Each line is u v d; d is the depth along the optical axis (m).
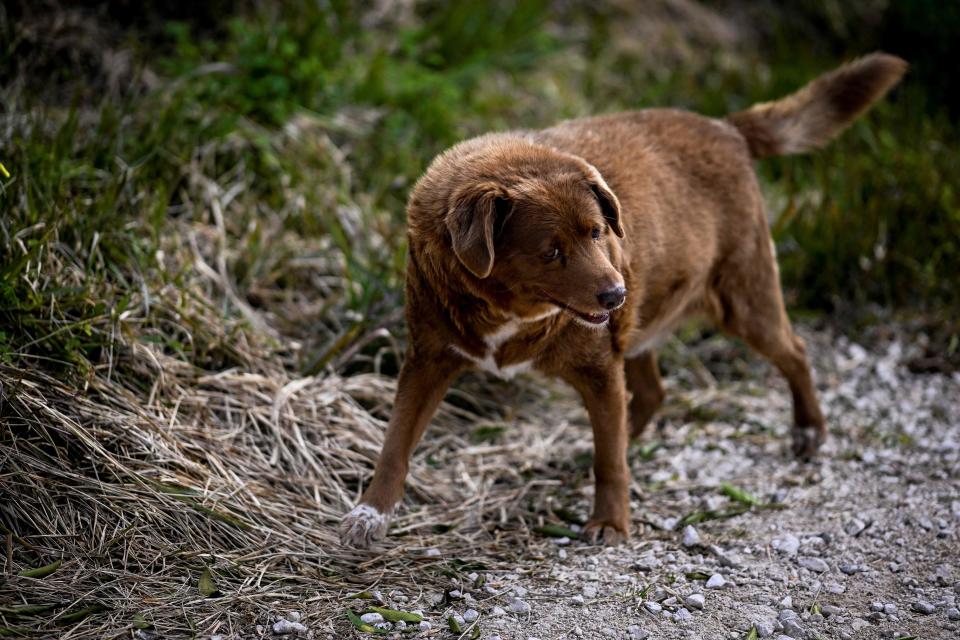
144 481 4.28
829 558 4.37
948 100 9.01
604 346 4.51
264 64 7.17
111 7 7.42
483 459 5.35
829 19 10.37
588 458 5.41
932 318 6.82
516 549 4.54
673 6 10.12
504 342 4.36
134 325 5.16
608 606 3.99
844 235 7.15
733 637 3.77
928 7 9.20
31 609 3.64
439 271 4.19
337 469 4.93
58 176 5.43
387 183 6.96
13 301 4.60
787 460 5.47
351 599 3.99
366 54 8.31
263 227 6.39
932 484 5.03
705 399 6.14
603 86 8.98
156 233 5.56
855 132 8.27
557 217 3.99
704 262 5.19
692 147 5.20
